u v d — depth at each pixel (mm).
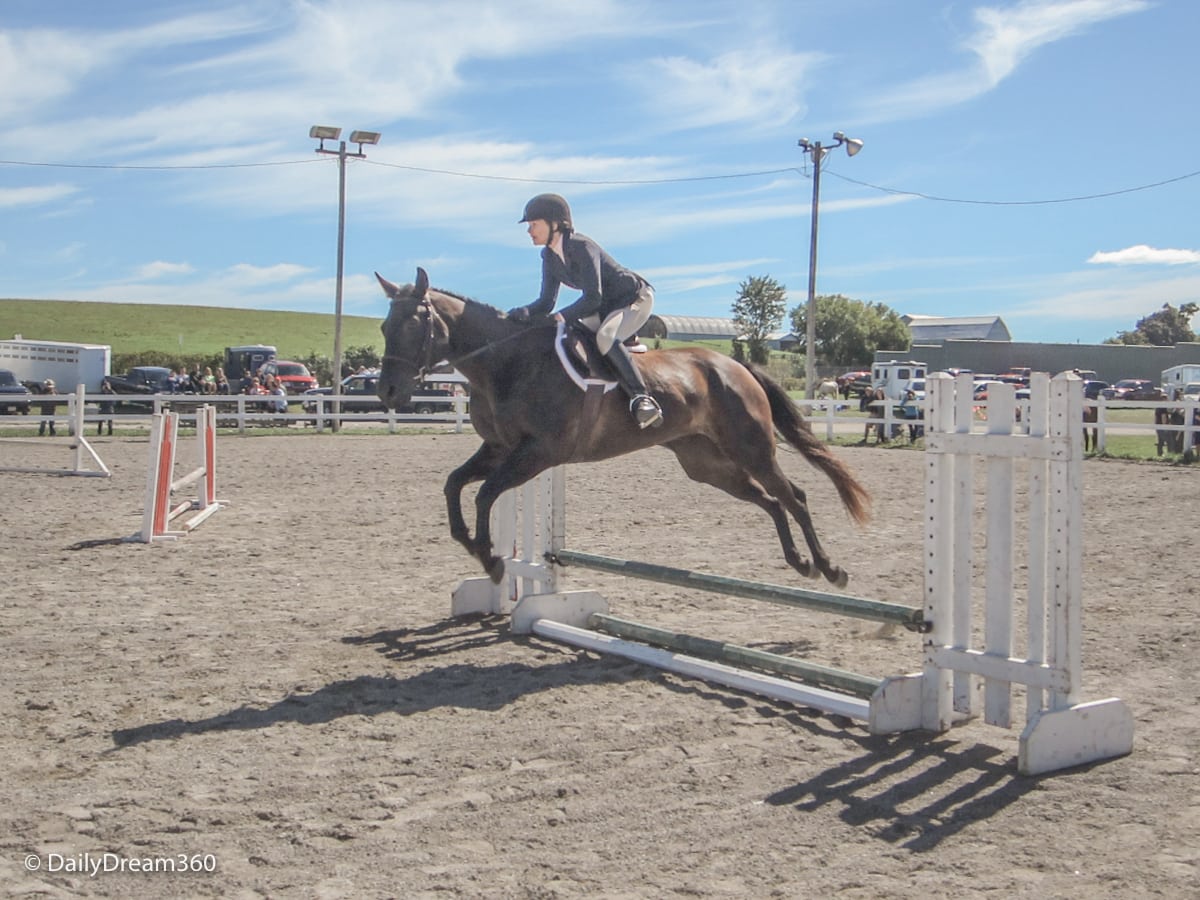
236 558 9039
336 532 10477
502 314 6008
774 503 6824
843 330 71375
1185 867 3182
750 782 3939
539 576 6715
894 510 12188
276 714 4797
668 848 3359
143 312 96500
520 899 3021
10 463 17125
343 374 53344
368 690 5184
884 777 3990
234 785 3924
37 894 3062
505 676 5473
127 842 3426
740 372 6602
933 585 4535
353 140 27719
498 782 3945
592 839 3434
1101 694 5020
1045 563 4184
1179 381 39156
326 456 18828
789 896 3031
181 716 4766
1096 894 3021
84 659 5750
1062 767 4055
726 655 5246
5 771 4078
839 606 4973
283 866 3248
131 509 11969
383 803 3744
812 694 4801
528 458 5777
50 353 34875
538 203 5871
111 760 4199
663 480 15383
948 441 4492
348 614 6953
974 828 3506
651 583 8125
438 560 9000
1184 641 5977
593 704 4965
